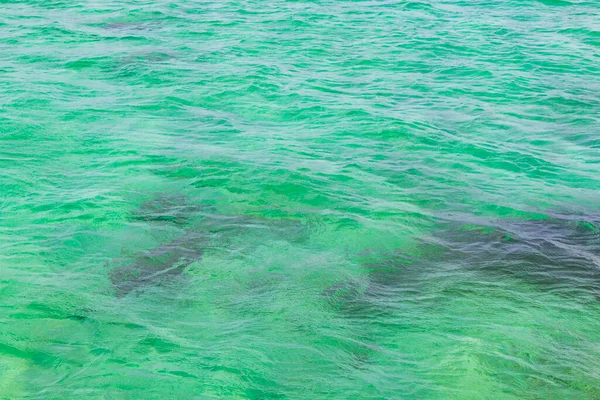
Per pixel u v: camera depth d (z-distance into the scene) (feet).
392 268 31.35
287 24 73.36
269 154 43.32
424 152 44.50
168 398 22.72
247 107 51.37
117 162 41.63
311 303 28.43
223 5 81.10
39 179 38.86
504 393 23.24
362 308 28.14
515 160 43.68
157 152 43.16
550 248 33.17
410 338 26.22
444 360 24.94
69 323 26.58
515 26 73.46
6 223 33.94
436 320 27.40
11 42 64.18
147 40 66.85
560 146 45.96
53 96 51.49
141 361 24.49
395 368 24.50
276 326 26.78
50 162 41.14
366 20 75.46
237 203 37.17
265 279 30.14
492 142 46.29
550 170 42.32
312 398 22.97
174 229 34.30
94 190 37.93
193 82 55.83
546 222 35.86
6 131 44.75
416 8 80.59
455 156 44.09
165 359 24.62
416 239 33.91
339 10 79.46
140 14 76.38
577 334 26.61
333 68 60.44
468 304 28.55
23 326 26.25
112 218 35.04
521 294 29.35
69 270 30.30
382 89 55.77
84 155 42.39
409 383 23.71
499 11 79.82
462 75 59.36
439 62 62.44
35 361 24.44
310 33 70.33
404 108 51.83
